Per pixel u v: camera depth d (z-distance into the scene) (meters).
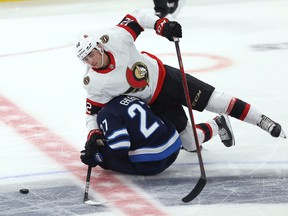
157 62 11.36
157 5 23.39
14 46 22.08
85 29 24.42
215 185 10.76
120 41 10.71
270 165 11.55
